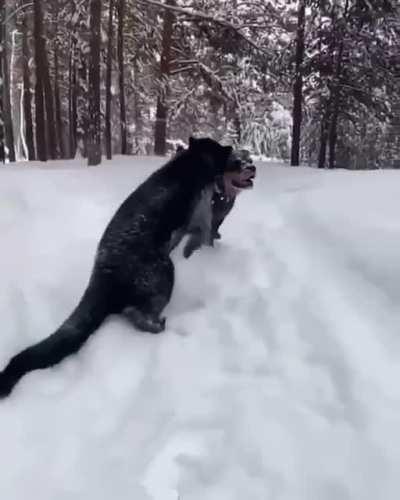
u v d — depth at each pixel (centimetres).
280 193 405
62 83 1249
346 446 148
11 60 1214
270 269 246
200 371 188
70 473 150
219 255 268
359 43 777
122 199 389
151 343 206
